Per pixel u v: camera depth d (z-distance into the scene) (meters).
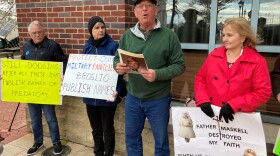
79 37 3.37
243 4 2.81
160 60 2.24
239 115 1.89
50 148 3.54
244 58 1.86
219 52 2.00
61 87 2.91
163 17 3.29
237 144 1.93
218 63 1.97
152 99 2.31
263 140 1.88
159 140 2.38
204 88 2.09
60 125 3.79
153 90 2.28
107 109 2.81
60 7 3.41
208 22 3.06
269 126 2.58
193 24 3.15
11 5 14.41
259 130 1.88
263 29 2.74
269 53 2.75
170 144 2.92
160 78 2.13
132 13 3.15
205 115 1.99
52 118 3.29
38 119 3.40
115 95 2.71
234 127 1.92
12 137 3.89
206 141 2.00
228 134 1.94
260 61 1.85
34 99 3.17
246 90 1.89
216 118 1.95
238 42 1.86
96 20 2.73
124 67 2.09
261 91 1.82
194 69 3.20
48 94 3.15
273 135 2.45
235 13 2.87
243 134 1.91
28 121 4.03
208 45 3.03
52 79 3.12
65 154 3.40
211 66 2.01
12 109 5.26
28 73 3.13
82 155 3.39
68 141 3.77
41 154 3.40
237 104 1.84
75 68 2.90
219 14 2.95
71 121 3.69
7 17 14.44
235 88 1.89
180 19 3.21
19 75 3.15
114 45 2.81
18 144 3.66
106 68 2.79
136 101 2.38
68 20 3.40
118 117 3.27
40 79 3.13
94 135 3.00
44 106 3.26
